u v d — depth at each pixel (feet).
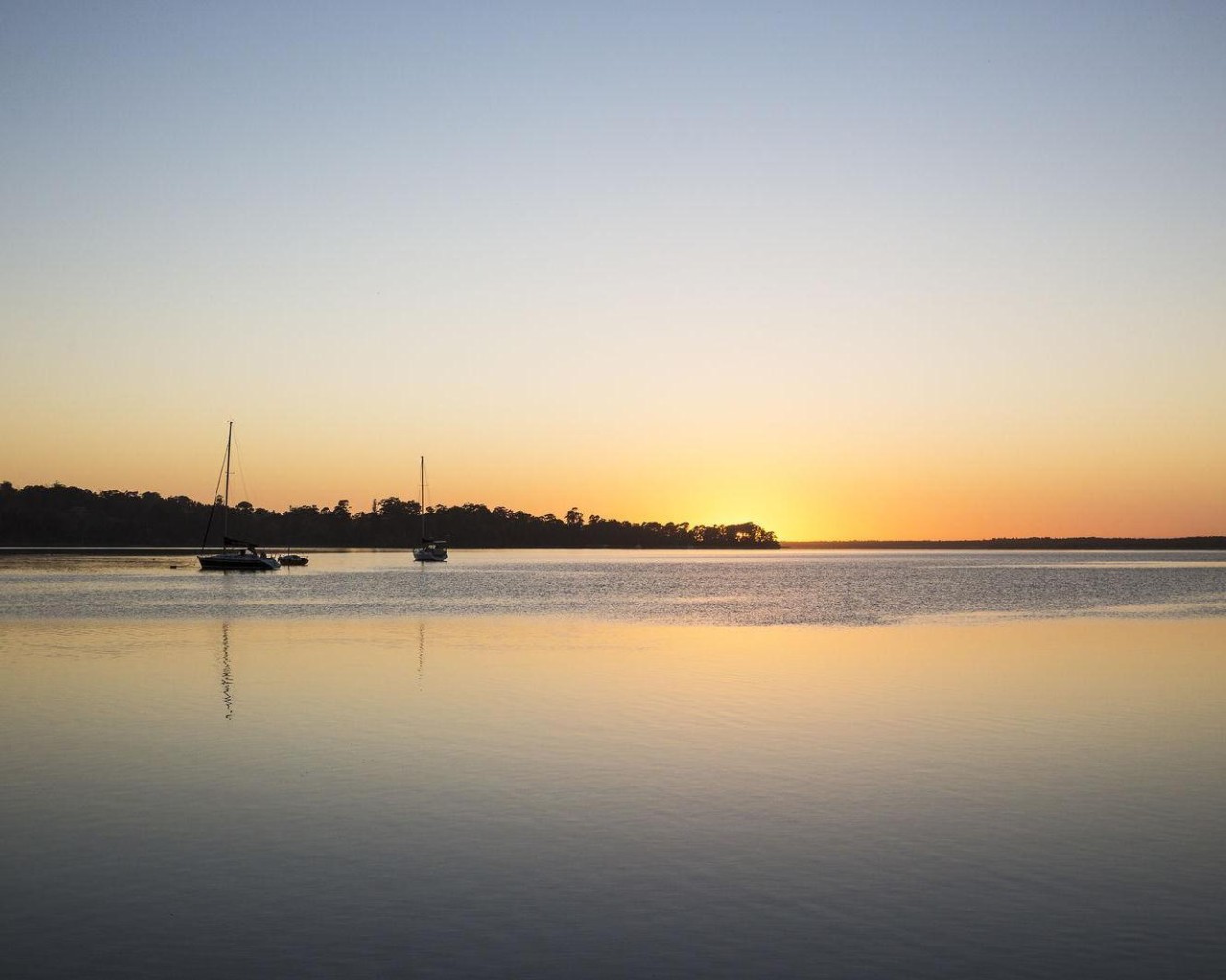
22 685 103.30
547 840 51.93
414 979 36.96
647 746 73.41
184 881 46.32
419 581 364.79
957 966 37.99
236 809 57.67
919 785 62.75
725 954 38.88
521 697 95.30
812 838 52.31
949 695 96.53
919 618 193.88
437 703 92.12
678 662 122.31
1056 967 37.91
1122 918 42.22
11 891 45.27
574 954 38.88
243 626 173.27
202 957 38.75
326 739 76.23
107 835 52.95
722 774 65.26
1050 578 409.69
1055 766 67.67
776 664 120.67
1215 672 113.19
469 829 53.88
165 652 131.85
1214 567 576.61
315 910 43.01
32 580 358.43
